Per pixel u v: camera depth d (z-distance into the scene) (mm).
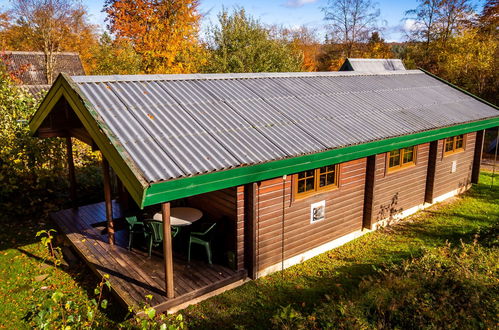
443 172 11844
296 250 7934
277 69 25094
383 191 9742
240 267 7055
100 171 12148
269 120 7641
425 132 9344
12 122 10523
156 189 5066
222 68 23500
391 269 6016
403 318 4383
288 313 4656
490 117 11688
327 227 8531
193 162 5625
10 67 27891
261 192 6980
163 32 26531
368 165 9141
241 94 8578
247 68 23953
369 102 10195
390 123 9070
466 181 13211
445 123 10008
